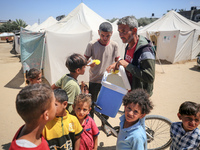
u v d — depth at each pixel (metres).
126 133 1.53
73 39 5.79
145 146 1.59
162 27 11.02
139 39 1.93
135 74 1.88
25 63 5.82
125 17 1.93
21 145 0.85
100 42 2.90
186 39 10.46
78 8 7.36
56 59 5.75
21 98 0.86
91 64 2.62
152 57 1.86
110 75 2.30
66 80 1.91
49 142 1.36
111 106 2.03
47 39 5.52
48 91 0.94
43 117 0.92
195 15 31.95
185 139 1.71
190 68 9.16
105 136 3.10
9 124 3.53
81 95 1.74
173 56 10.41
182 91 5.62
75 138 1.55
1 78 7.09
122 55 7.05
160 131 3.24
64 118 1.42
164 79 7.13
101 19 7.56
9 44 29.05
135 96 1.44
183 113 1.65
